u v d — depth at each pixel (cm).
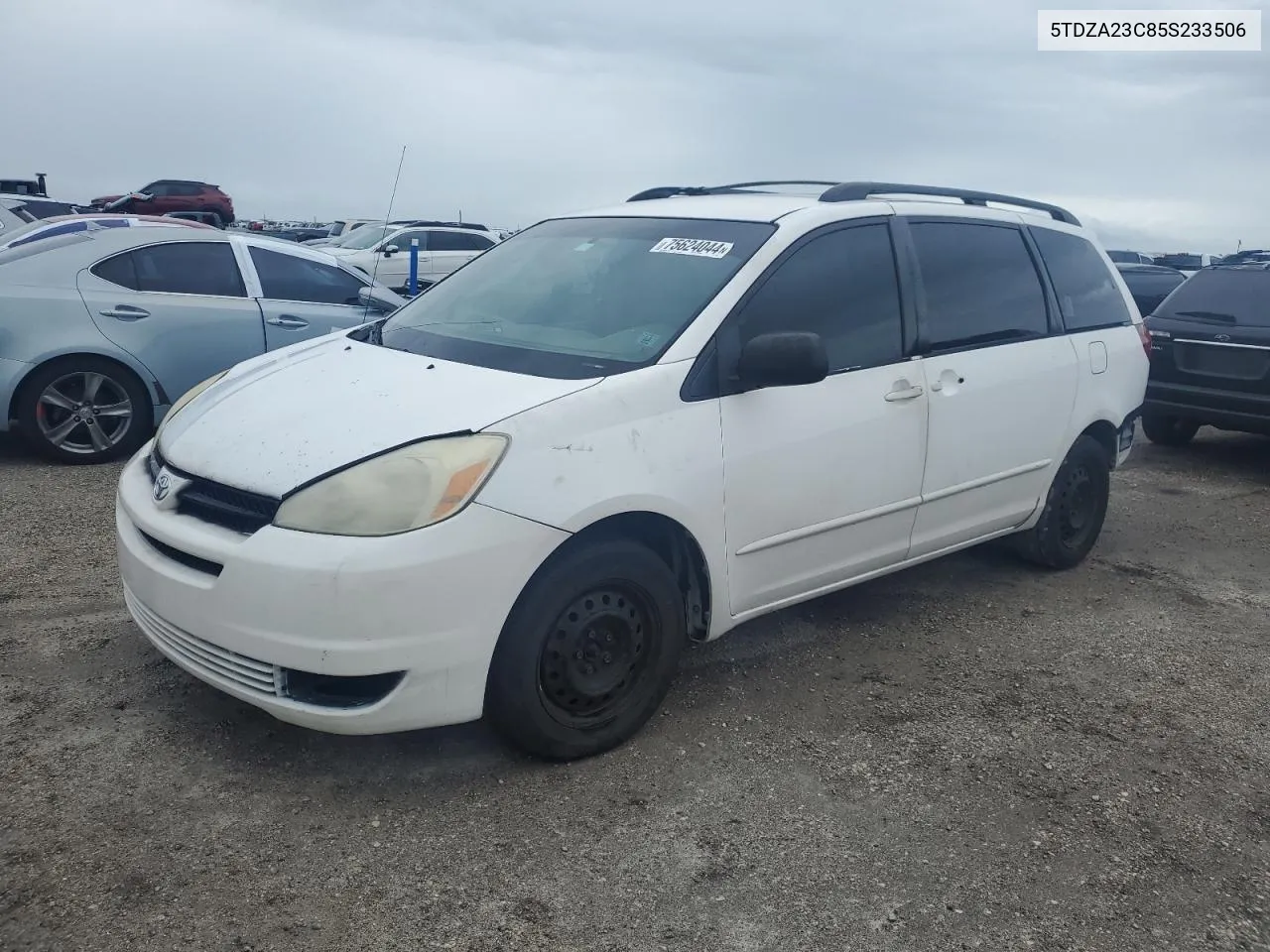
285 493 297
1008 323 475
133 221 855
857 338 404
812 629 457
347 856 286
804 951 260
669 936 263
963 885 288
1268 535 645
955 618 479
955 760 352
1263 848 313
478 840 296
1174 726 385
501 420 308
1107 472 549
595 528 326
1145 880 295
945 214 460
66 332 652
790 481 372
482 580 297
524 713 317
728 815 313
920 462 423
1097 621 484
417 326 411
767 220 400
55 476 638
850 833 308
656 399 337
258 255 743
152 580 318
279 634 289
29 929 250
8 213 1496
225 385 380
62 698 358
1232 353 786
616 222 440
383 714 295
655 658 346
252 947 250
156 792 308
